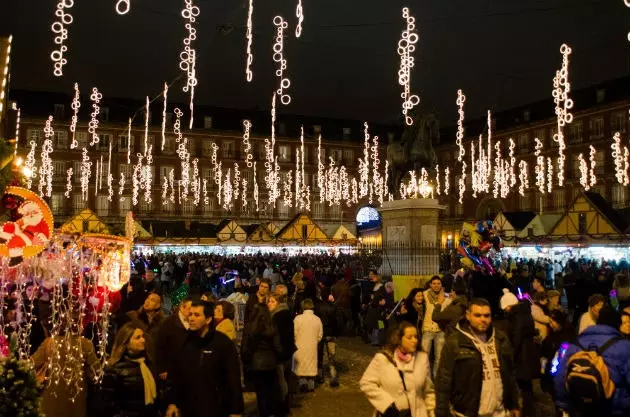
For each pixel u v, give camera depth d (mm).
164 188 70062
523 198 65312
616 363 5348
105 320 8602
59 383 6406
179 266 30578
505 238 37812
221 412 5625
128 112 70875
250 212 73875
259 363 8297
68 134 66812
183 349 5652
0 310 7277
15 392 4949
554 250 37062
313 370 10352
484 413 5254
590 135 59281
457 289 10289
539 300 9328
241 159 74188
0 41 15070
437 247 18859
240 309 16703
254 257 41062
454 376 5387
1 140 6020
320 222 76625
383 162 80375
